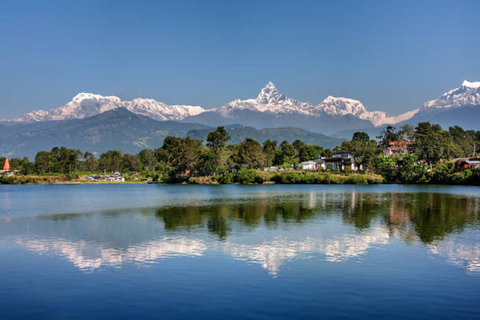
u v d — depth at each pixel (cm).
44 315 2870
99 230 6081
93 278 3650
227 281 3541
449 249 4722
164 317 2819
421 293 3275
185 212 8244
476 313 2902
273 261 4194
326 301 3095
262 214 7825
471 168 19425
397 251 4622
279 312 2898
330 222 6744
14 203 10562
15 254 4550
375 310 2941
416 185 18262
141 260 4244
